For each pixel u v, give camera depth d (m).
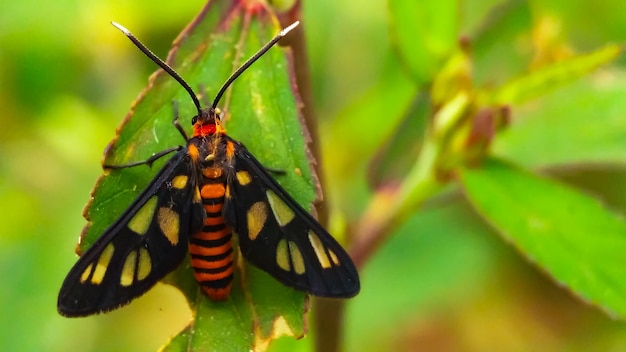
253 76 0.16
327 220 0.17
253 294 0.16
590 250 0.17
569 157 0.18
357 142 0.21
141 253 0.16
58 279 0.20
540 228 0.17
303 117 0.16
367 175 0.18
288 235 0.16
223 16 0.16
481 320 0.23
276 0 0.16
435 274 0.22
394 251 0.22
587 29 0.21
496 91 0.17
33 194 0.20
